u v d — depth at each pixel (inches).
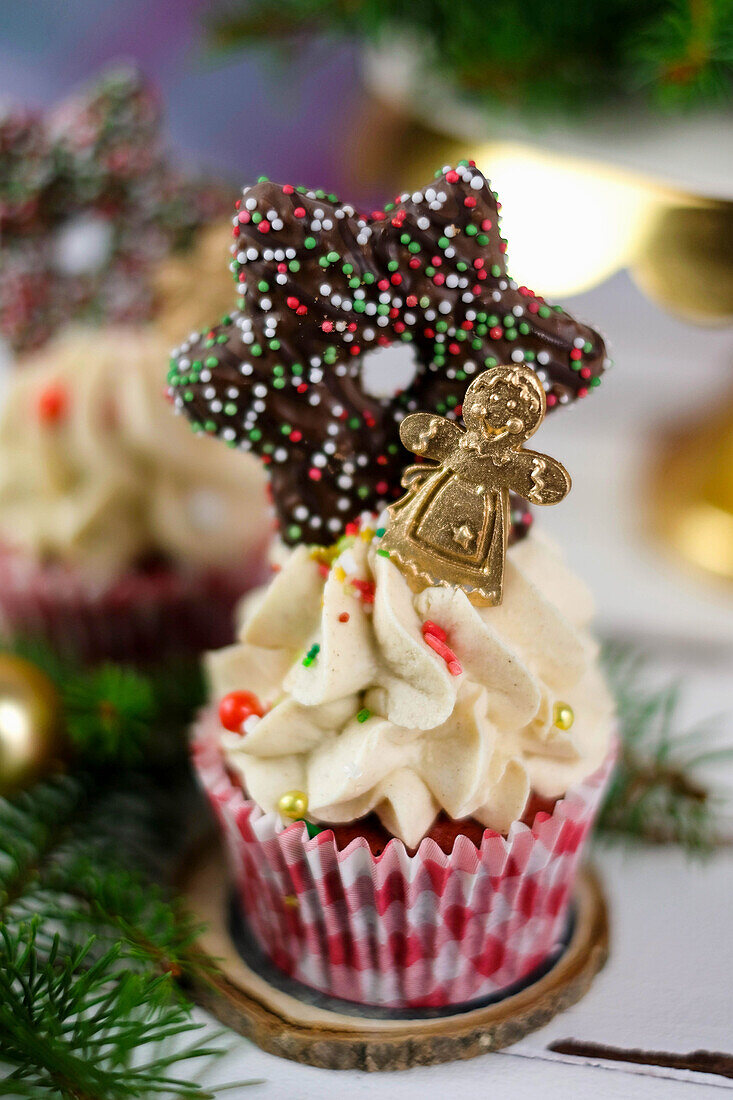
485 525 12.5
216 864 14.1
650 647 17.0
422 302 12.3
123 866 13.7
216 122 28.1
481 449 12.4
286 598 12.9
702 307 15.3
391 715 12.4
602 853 14.3
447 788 12.4
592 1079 12.4
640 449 21.6
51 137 16.5
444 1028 12.6
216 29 16.2
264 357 12.3
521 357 12.4
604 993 13.0
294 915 12.8
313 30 16.3
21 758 13.3
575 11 14.9
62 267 16.7
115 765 14.1
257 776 12.6
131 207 16.5
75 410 16.0
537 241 15.7
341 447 12.6
